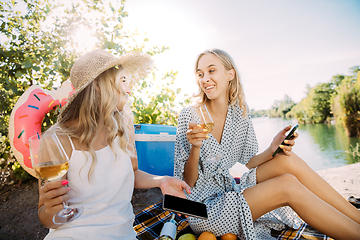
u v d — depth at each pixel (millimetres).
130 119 1795
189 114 2270
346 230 1488
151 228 2193
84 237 1177
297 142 11680
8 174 4113
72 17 3594
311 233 1963
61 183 1032
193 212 1353
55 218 1121
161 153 3520
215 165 2160
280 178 1705
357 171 4270
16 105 2164
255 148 2357
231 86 2324
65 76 3705
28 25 3598
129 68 1968
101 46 3701
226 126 2277
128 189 1437
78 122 1452
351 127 13242
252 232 1687
